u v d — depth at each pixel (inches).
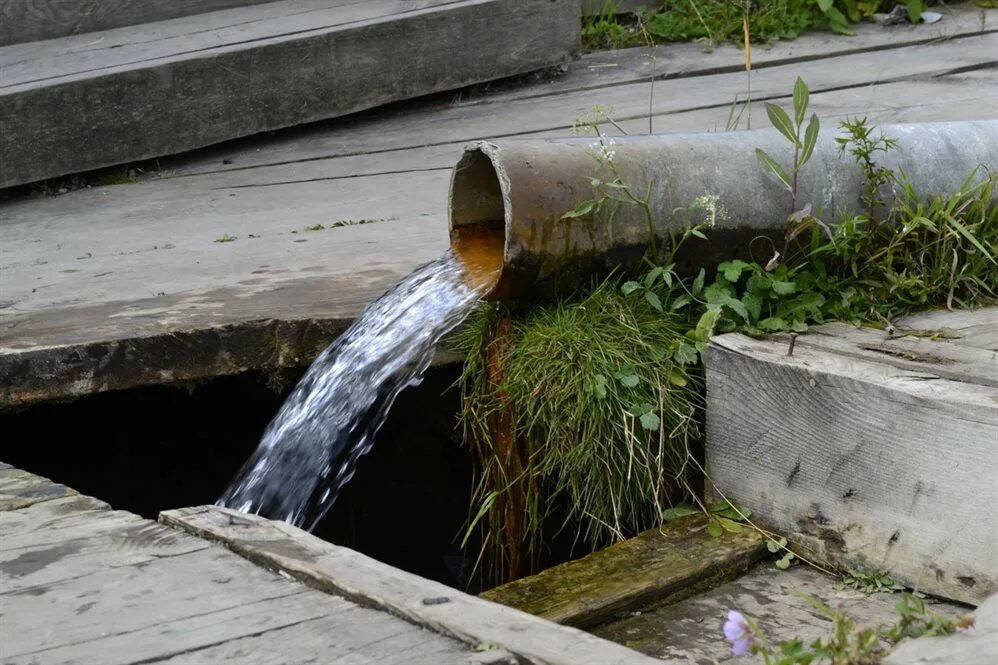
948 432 131.3
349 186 269.4
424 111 323.6
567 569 144.7
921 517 135.3
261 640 97.7
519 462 162.7
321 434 170.4
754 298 160.9
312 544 115.5
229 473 219.1
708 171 164.6
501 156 157.0
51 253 233.6
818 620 133.9
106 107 288.2
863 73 319.3
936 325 159.2
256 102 303.7
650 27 366.9
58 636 99.3
